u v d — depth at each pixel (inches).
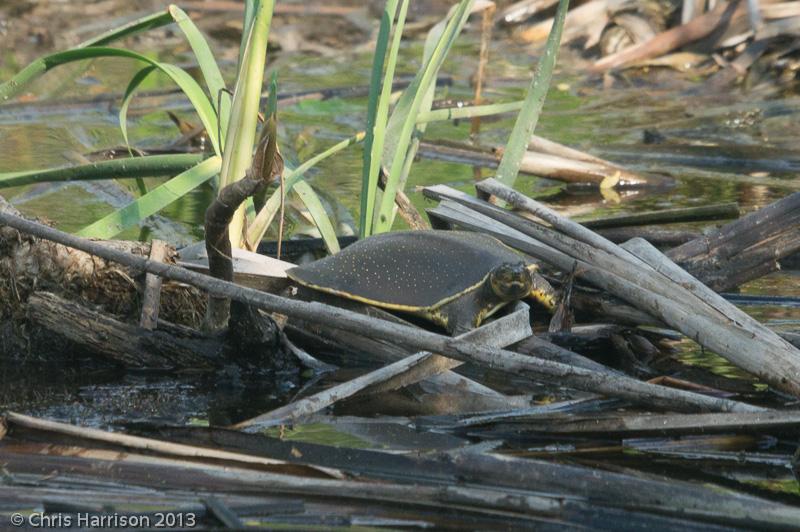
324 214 374.6
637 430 260.2
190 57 852.6
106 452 248.4
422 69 395.9
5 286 325.4
